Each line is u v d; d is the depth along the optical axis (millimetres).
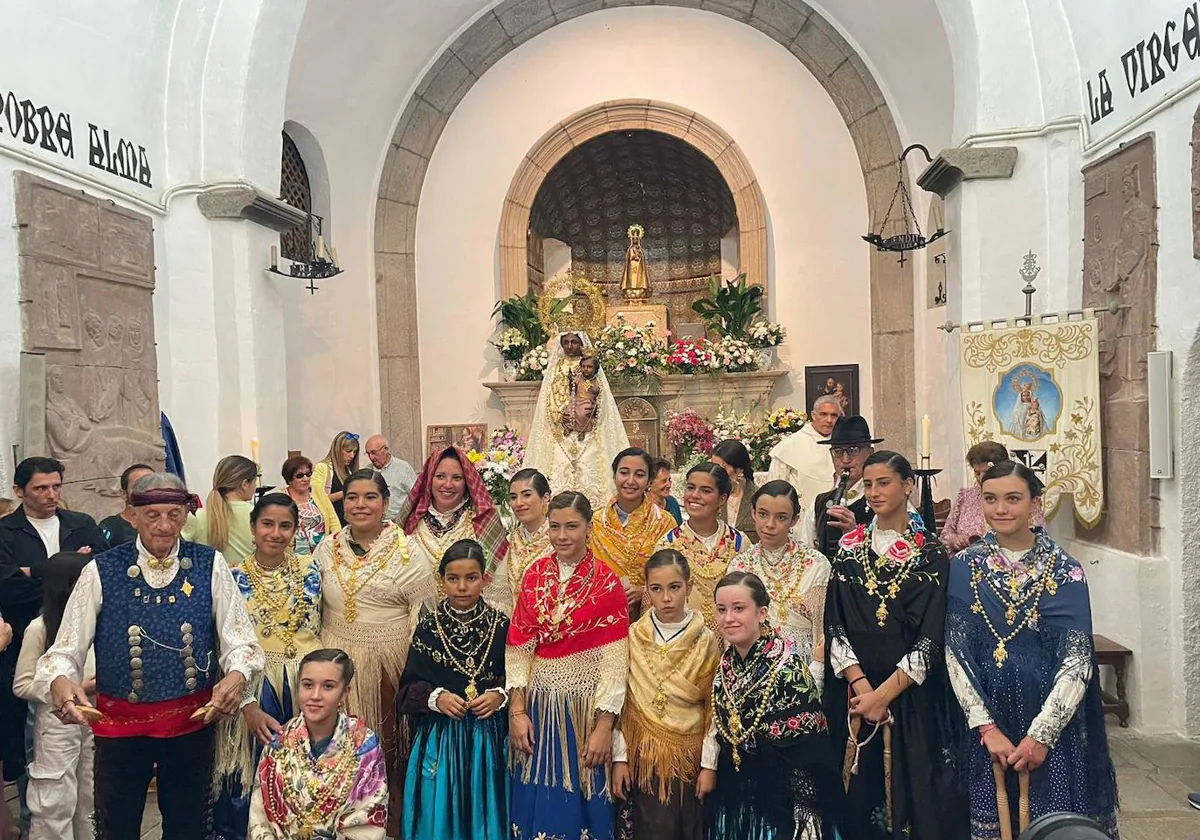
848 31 9180
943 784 2945
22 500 4098
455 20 9492
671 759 3020
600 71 9883
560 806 3115
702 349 9352
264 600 3529
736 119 9711
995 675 2885
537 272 10820
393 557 3576
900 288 9227
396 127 9766
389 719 3529
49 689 2896
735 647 2924
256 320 6621
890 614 3041
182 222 6477
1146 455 4910
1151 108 4844
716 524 3701
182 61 6449
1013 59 5902
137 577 3049
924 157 8891
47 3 5199
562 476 6379
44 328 5070
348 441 6996
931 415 8852
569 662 3188
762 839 2826
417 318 10047
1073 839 1688
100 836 3039
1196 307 4527
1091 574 5418
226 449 6516
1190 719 4770
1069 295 5773
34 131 5090
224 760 3285
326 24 7938
